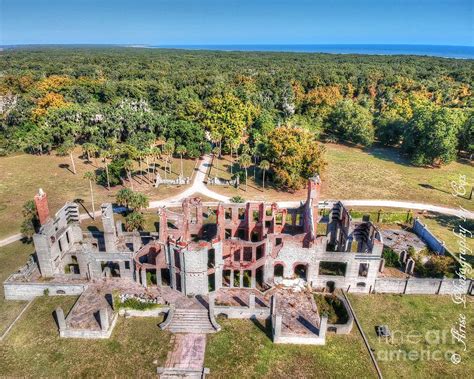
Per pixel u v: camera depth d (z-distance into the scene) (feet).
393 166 379.96
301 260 183.93
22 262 208.13
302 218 224.94
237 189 313.53
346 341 159.74
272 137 325.01
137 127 414.62
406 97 520.01
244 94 508.12
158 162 375.66
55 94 484.74
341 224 215.10
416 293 188.44
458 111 394.52
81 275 187.93
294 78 620.49
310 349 155.43
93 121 425.28
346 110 452.76
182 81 600.80
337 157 404.77
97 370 144.25
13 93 545.85
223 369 145.48
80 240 216.54
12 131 422.41
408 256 209.67
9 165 360.28
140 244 197.36
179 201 289.12
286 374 144.25
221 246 174.50
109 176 312.71
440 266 198.49
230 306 170.30
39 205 186.09
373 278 185.16
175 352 152.46
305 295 181.57
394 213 262.88
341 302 176.76
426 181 342.03
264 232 216.95
